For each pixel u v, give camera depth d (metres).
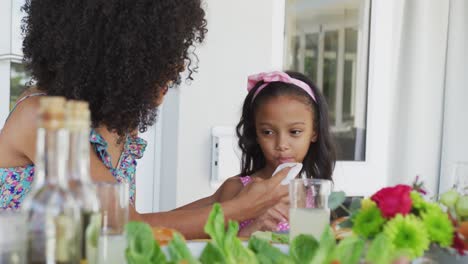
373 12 3.14
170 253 0.79
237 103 2.69
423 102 3.06
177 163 2.58
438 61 3.09
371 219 0.92
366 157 3.16
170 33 1.40
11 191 1.46
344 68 3.20
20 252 0.69
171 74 1.45
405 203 0.91
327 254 0.78
